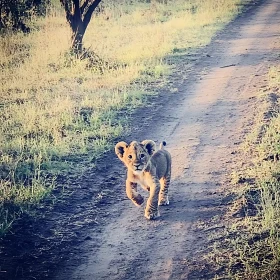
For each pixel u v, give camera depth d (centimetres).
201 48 2652
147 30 3081
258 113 1623
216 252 920
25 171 1297
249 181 1171
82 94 1930
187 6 3947
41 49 2608
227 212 1052
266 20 3388
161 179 1108
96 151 1410
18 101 1897
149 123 1623
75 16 2405
